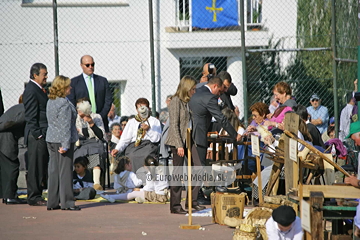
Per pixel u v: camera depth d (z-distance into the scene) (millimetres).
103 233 14203
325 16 29000
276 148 15289
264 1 31734
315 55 28406
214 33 31656
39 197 18406
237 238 12617
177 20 31875
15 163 18625
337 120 26297
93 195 19531
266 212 13047
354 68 27719
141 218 16141
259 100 29109
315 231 10906
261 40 31641
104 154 21547
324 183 14602
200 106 16812
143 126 21109
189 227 14672
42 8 31156
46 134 17234
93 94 22250
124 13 31625
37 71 17875
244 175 18422
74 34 31344
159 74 31891
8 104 30922
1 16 30859
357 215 10977
